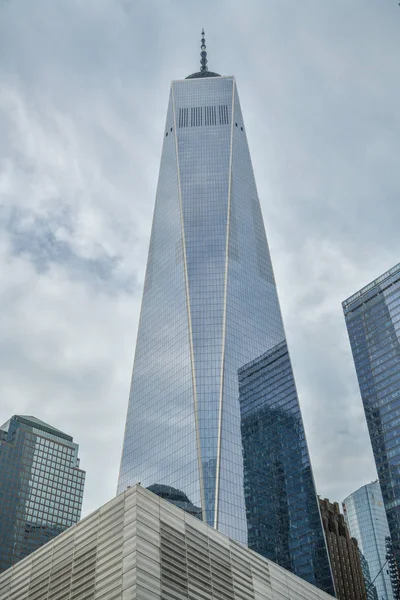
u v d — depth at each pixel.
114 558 70.00
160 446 198.75
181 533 76.12
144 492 75.19
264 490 191.50
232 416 195.25
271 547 183.38
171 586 69.31
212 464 182.25
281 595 85.94
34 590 77.62
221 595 75.50
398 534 198.25
